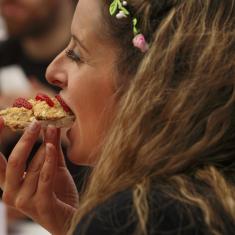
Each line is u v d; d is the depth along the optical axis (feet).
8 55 20.25
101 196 7.82
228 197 7.33
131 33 8.39
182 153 7.73
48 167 9.36
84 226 7.38
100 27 8.55
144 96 7.99
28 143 9.36
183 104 7.82
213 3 8.08
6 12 19.97
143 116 7.95
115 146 8.04
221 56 7.88
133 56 8.36
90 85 8.62
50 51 19.94
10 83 19.06
